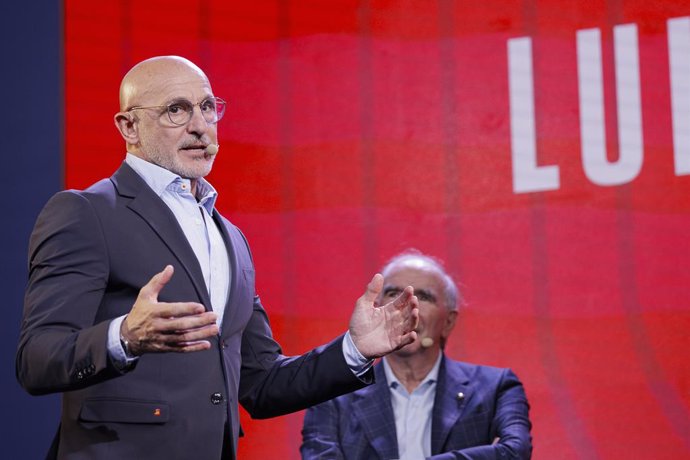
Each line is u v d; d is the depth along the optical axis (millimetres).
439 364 8359
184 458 4977
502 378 8328
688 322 9508
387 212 10219
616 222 9734
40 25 10586
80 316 4852
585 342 9719
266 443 10031
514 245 9961
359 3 10414
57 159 10430
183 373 5070
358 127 10328
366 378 5500
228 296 5410
